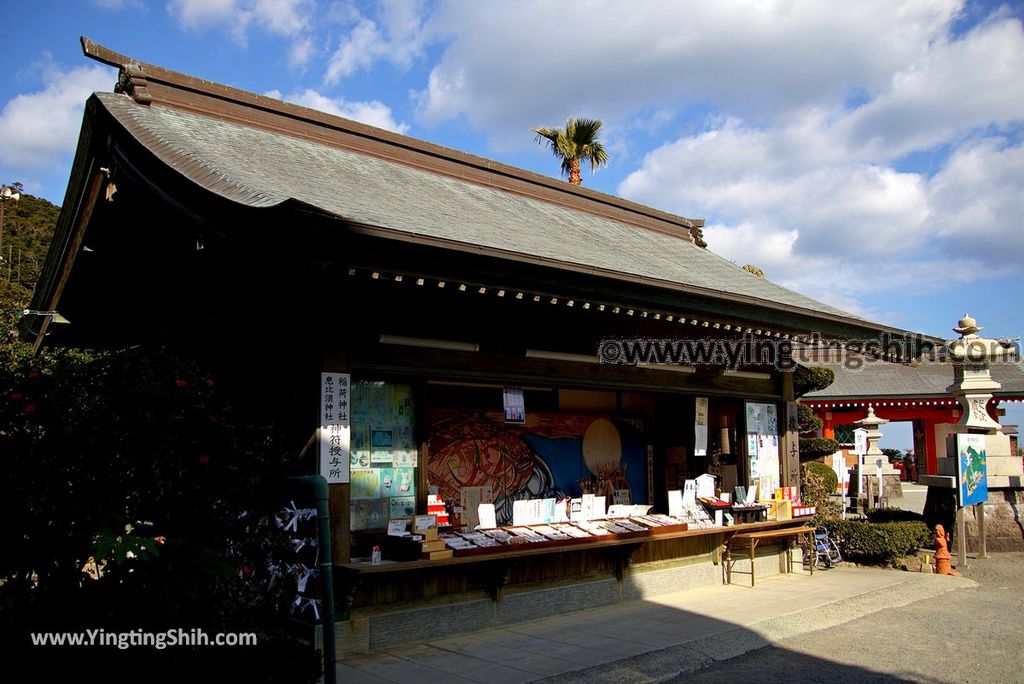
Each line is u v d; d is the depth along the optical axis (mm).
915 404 27562
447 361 7602
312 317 6668
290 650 4844
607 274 7441
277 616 6762
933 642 7531
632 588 9258
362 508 7254
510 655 6844
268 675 4621
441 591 7535
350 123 11000
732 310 9086
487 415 9703
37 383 4477
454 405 9383
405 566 6801
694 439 10625
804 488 14867
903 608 9172
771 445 11523
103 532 4234
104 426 4523
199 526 4816
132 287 10289
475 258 6461
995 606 9281
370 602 7000
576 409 10672
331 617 4652
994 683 6223
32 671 4211
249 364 7664
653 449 11633
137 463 4629
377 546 7105
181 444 4805
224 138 9016
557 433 10461
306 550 6637
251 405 7551
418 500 7645
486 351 7938
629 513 9945
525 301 7883
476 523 9344
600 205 14000
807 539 11453
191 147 7715
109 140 8211
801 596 9547
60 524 4398
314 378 6637
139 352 5043
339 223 5531
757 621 8172
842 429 34188
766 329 9789
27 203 33250
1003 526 13766
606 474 10961
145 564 4422
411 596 7293
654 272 9195
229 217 6176
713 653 7023
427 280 6410
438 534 7770
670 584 9734
